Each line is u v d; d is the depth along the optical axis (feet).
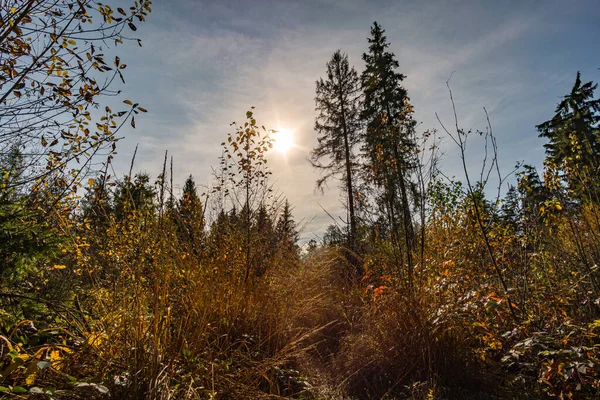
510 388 10.81
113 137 12.36
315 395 10.74
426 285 13.69
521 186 15.40
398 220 16.57
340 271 20.92
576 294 13.41
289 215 19.27
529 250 15.62
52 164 11.95
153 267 11.77
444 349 11.90
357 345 13.03
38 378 6.55
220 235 16.28
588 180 13.52
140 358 7.69
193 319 11.18
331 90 58.29
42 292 10.14
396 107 44.01
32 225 9.86
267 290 14.92
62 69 10.92
